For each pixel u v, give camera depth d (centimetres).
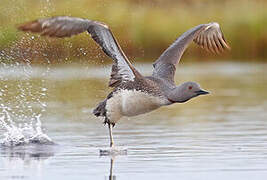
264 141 1390
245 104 2034
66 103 2033
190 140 1416
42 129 1577
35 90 1994
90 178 1081
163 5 3350
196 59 3353
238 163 1179
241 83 2561
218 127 1594
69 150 1333
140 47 2909
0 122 1612
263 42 3362
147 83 1238
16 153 1313
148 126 1638
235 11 3428
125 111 1278
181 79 2589
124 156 1259
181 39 1393
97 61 1938
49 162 1217
